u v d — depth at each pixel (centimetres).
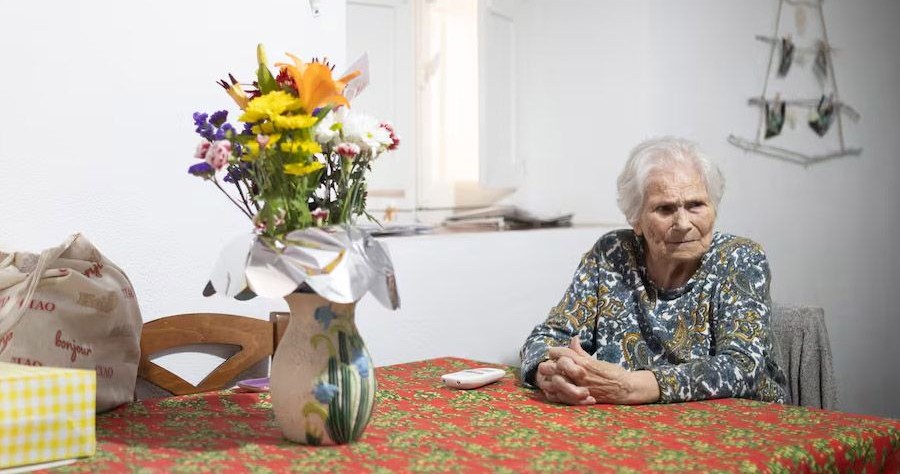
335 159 143
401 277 270
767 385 195
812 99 431
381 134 141
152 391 210
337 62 246
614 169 348
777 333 284
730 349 183
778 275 414
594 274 211
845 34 452
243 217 229
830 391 283
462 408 166
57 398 131
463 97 350
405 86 332
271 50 233
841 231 453
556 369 173
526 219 353
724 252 198
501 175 356
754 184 398
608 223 351
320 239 133
